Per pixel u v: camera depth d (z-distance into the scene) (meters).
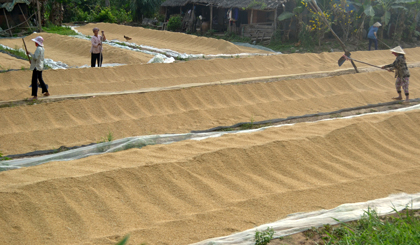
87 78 12.16
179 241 4.50
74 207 4.97
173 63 13.79
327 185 5.93
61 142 8.13
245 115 9.95
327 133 7.59
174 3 27.95
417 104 11.01
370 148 7.46
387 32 24.28
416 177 6.33
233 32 24.39
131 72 12.89
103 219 4.87
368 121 8.52
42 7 25.58
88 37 22.23
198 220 4.91
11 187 5.06
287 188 5.84
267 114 10.08
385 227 4.54
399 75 11.27
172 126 9.12
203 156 6.34
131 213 5.02
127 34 24.45
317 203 5.42
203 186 5.70
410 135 8.26
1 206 4.73
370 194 5.74
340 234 4.57
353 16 22.84
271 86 11.54
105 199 5.20
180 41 21.12
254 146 6.76
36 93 9.98
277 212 5.17
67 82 11.73
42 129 8.50
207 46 19.73
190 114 9.67
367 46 22.25
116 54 16.09
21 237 4.44
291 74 14.15
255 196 5.56
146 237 4.53
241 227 4.82
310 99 11.08
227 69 14.34
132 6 32.53
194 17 26.94
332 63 16.30
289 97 11.27
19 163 6.68
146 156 6.53
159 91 10.44
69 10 34.75
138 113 9.67
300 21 21.45
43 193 5.07
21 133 8.23
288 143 7.01
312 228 4.68
